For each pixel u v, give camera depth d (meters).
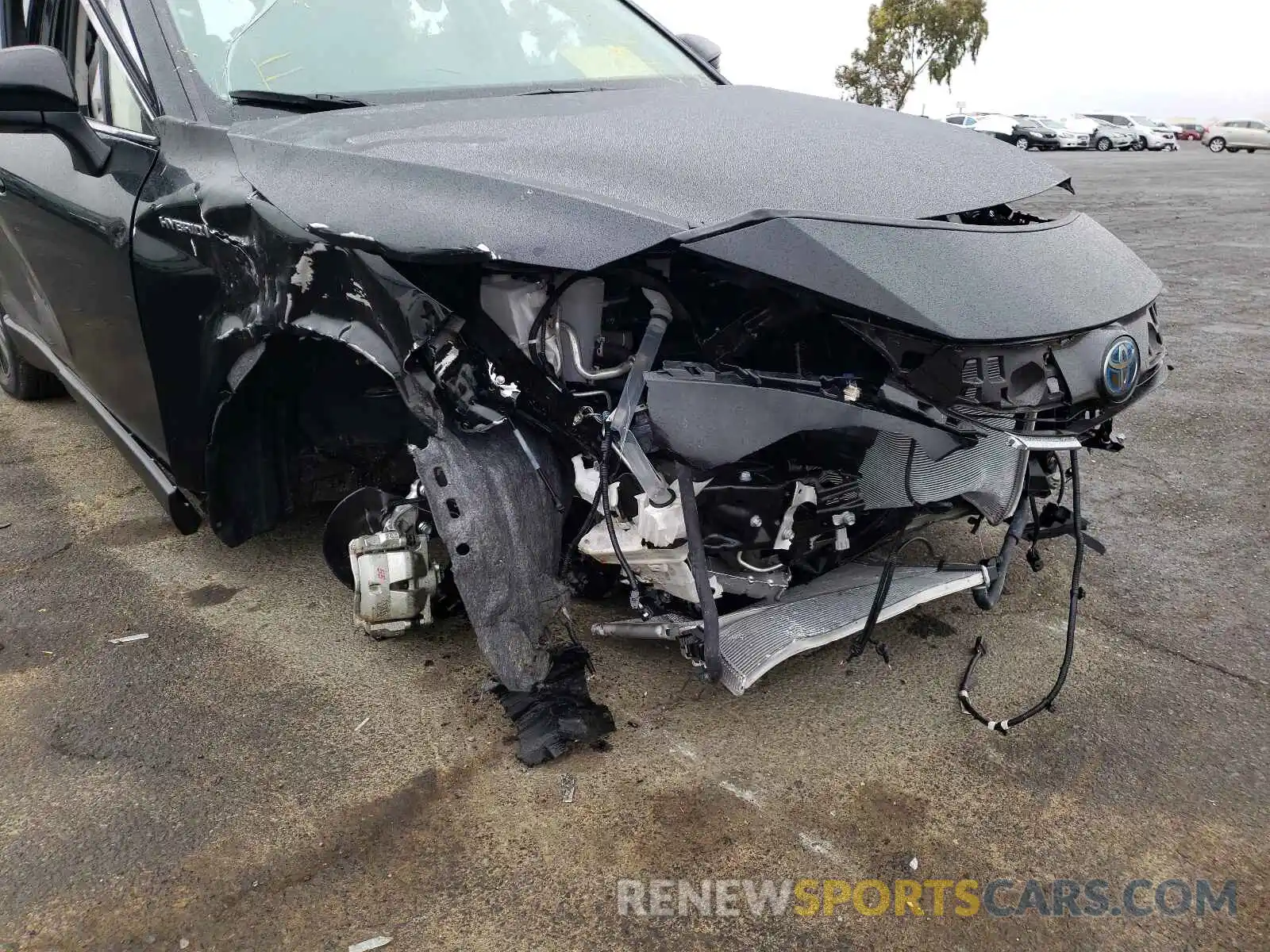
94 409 3.64
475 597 2.14
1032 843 2.05
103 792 2.23
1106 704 2.51
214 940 1.83
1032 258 2.14
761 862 2.00
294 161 2.33
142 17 2.92
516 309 2.09
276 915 1.88
